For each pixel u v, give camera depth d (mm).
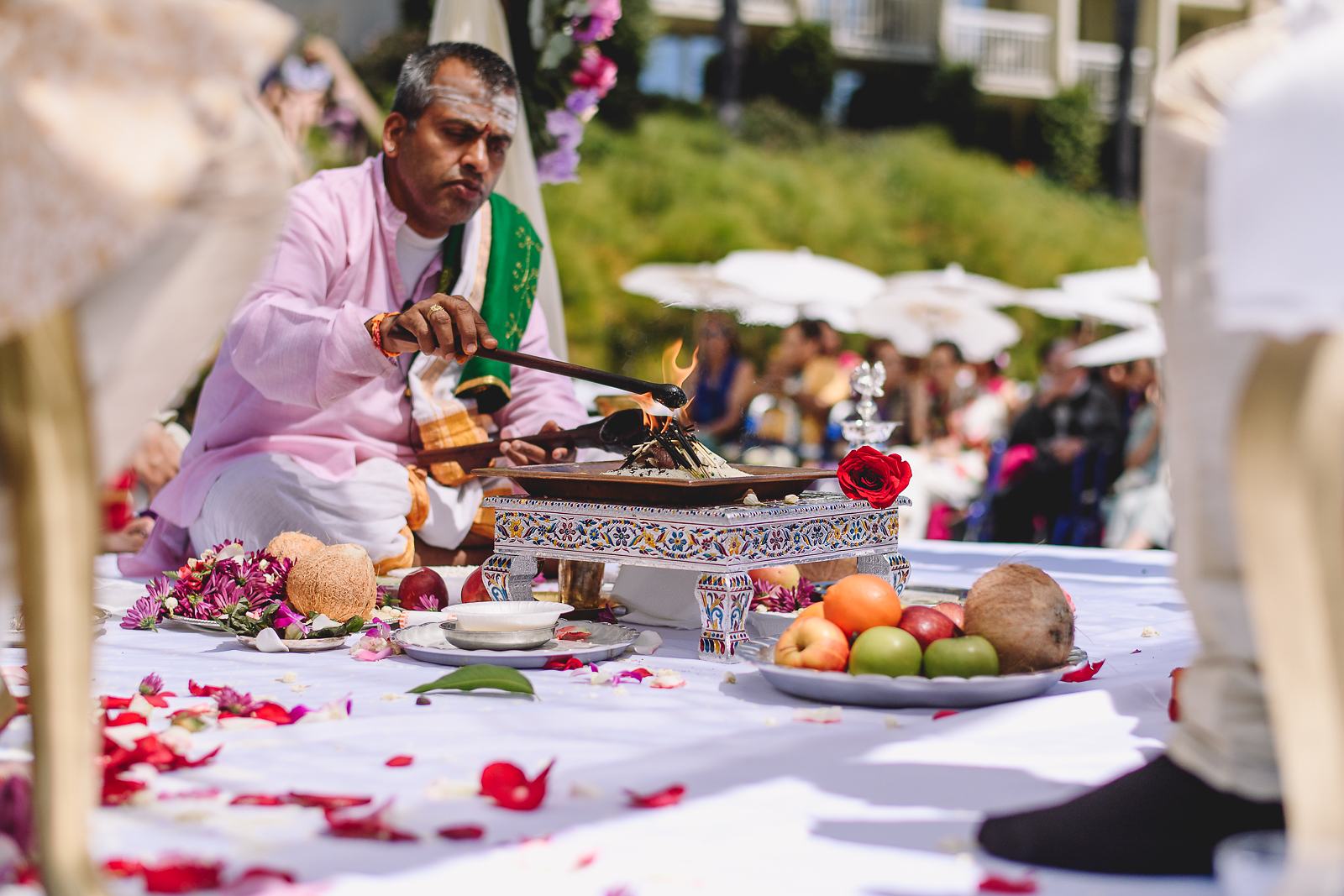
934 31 30188
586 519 2820
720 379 10430
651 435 2895
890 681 2188
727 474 2812
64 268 1188
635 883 1396
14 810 1437
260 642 2756
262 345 3545
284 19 1290
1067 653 2355
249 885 1360
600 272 19984
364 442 3822
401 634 2709
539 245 4172
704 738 2016
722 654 2676
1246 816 1429
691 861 1472
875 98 28422
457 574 3486
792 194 22375
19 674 2416
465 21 4426
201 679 2451
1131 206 26844
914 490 8430
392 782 1769
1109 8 32969
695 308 12406
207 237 1339
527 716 2160
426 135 3777
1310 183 1123
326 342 3428
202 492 3705
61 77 1223
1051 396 8148
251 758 1883
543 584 3676
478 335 3240
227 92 1249
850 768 1850
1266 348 1164
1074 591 3965
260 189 1358
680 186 21375
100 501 1251
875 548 3064
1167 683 2350
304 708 2129
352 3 18094
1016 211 24172
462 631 2619
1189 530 1415
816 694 2271
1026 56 30859
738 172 22312
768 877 1428
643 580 3178
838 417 10172
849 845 1536
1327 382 1135
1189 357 1395
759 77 26984
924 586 3332
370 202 3877
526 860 1460
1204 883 1432
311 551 2930
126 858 1444
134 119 1220
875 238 22641
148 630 3031
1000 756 1913
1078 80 30719
